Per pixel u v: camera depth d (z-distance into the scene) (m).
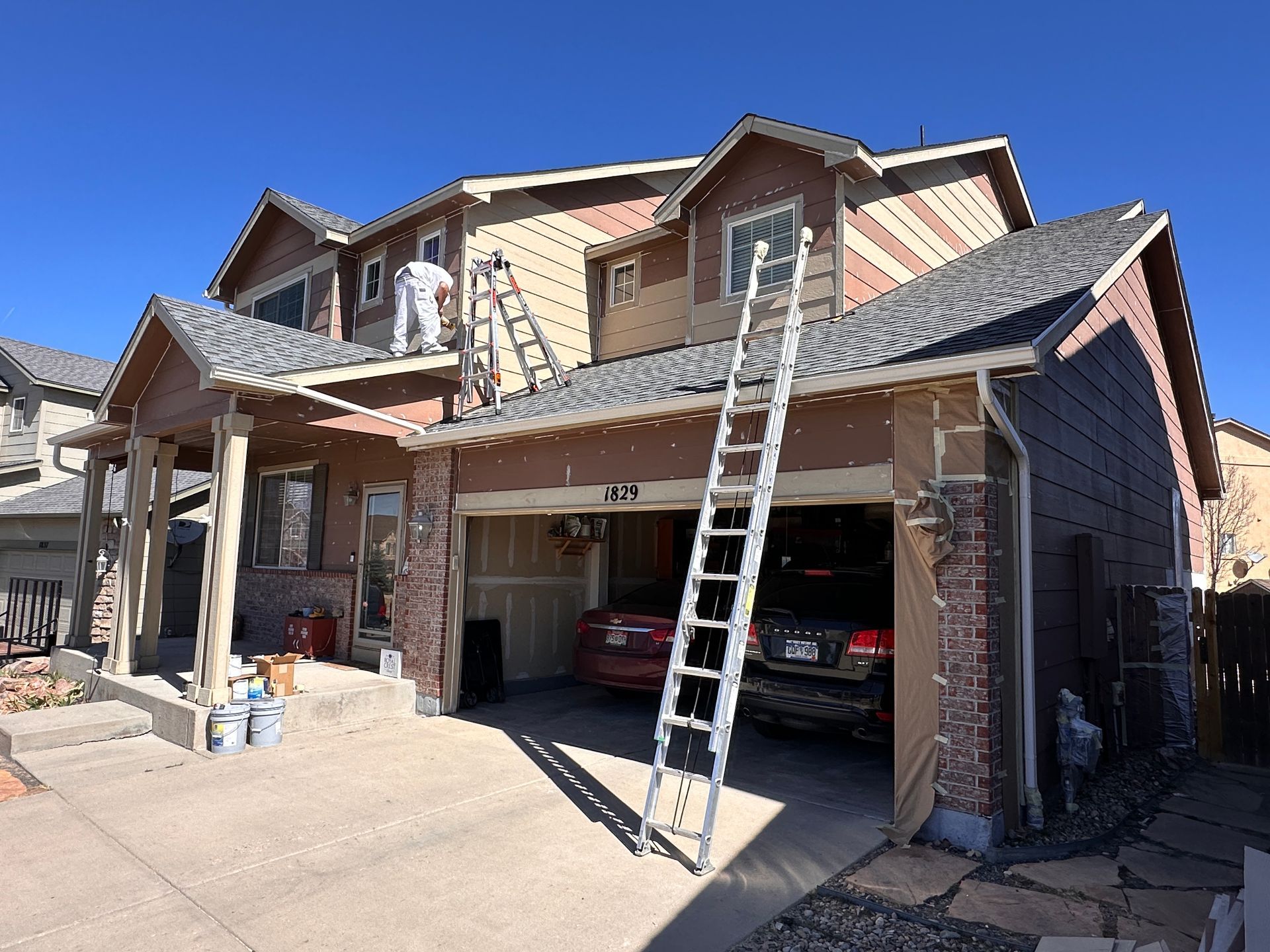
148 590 9.29
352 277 12.24
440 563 8.56
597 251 11.76
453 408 9.41
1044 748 5.73
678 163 12.89
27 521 15.54
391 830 5.03
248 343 8.06
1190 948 3.74
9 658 12.03
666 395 6.69
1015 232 12.20
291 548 11.76
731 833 5.05
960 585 4.98
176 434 9.20
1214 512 23.53
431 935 3.72
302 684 8.28
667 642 8.28
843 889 4.31
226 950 3.58
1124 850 5.20
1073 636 6.59
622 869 4.49
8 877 4.31
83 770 6.31
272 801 5.57
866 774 6.40
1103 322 8.09
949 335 5.70
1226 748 8.27
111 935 3.70
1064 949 3.57
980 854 4.77
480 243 10.48
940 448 5.12
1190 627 9.40
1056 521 6.29
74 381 18.11
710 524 5.46
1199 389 11.92
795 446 5.80
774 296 9.26
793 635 6.40
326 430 8.51
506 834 4.98
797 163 9.32
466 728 7.80
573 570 10.51
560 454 7.56
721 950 3.68
